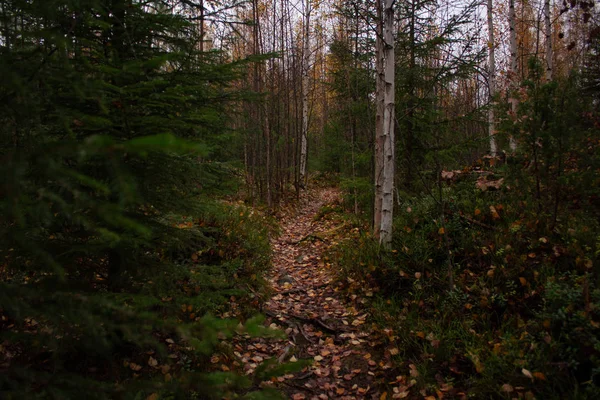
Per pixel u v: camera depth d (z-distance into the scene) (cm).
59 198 103
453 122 689
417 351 343
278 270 612
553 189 419
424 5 718
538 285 353
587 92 717
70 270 248
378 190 612
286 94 1393
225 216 620
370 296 459
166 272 284
